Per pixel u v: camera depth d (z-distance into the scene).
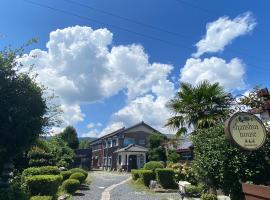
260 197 7.46
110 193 18.56
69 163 33.28
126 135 54.75
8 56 10.43
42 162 20.56
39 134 11.40
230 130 9.57
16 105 10.16
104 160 59.94
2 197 9.47
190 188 15.91
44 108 11.20
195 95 17.25
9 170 11.74
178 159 31.61
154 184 20.83
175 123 17.80
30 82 10.75
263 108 13.67
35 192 12.77
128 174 39.16
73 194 17.22
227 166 10.18
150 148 43.91
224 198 12.82
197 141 11.88
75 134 59.28
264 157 9.99
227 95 17.11
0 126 9.95
